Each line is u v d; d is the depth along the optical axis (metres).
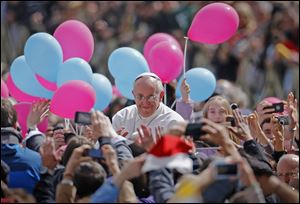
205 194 16.23
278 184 16.98
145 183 18.36
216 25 23.14
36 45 22.19
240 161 15.82
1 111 18.80
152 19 39.25
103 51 38.78
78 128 22.45
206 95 24.70
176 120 22.14
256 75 37.16
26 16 40.09
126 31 39.47
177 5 39.28
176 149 16.27
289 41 37.25
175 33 38.75
